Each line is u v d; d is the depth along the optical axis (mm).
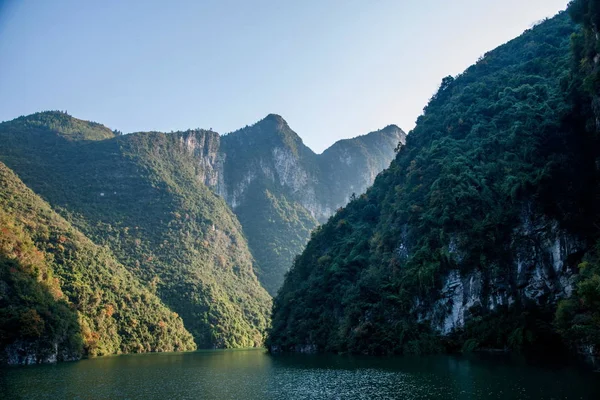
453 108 123000
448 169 92250
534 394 37750
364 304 95125
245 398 47125
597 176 69125
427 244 87875
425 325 85688
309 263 141625
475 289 80312
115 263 184875
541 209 75000
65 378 67312
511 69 123250
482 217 83188
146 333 159750
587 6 62906
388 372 60250
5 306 103625
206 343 189625
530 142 83125
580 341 57094
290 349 123125
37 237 153875
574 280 63562
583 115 70875
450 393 41594
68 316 119562
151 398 47969
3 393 52250
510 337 72562
